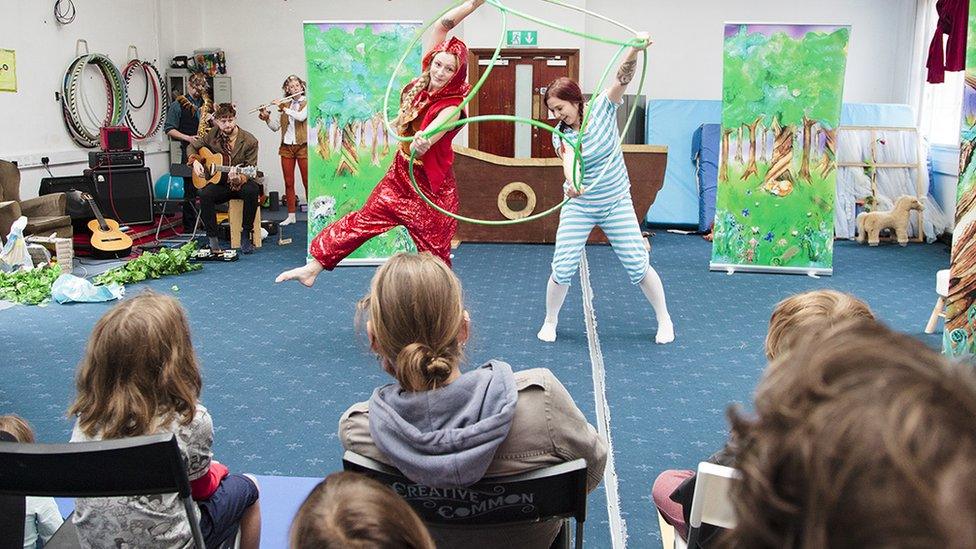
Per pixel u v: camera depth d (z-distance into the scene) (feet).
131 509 5.97
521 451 5.29
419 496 5.38
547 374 5.51
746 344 16.22
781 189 23.04
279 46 36.70
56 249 22.61
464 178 27.96
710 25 34.19
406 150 14.02
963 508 1.39
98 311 18.92
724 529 4.66
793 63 22.43
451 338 5.39
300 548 3.02
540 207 27.96
